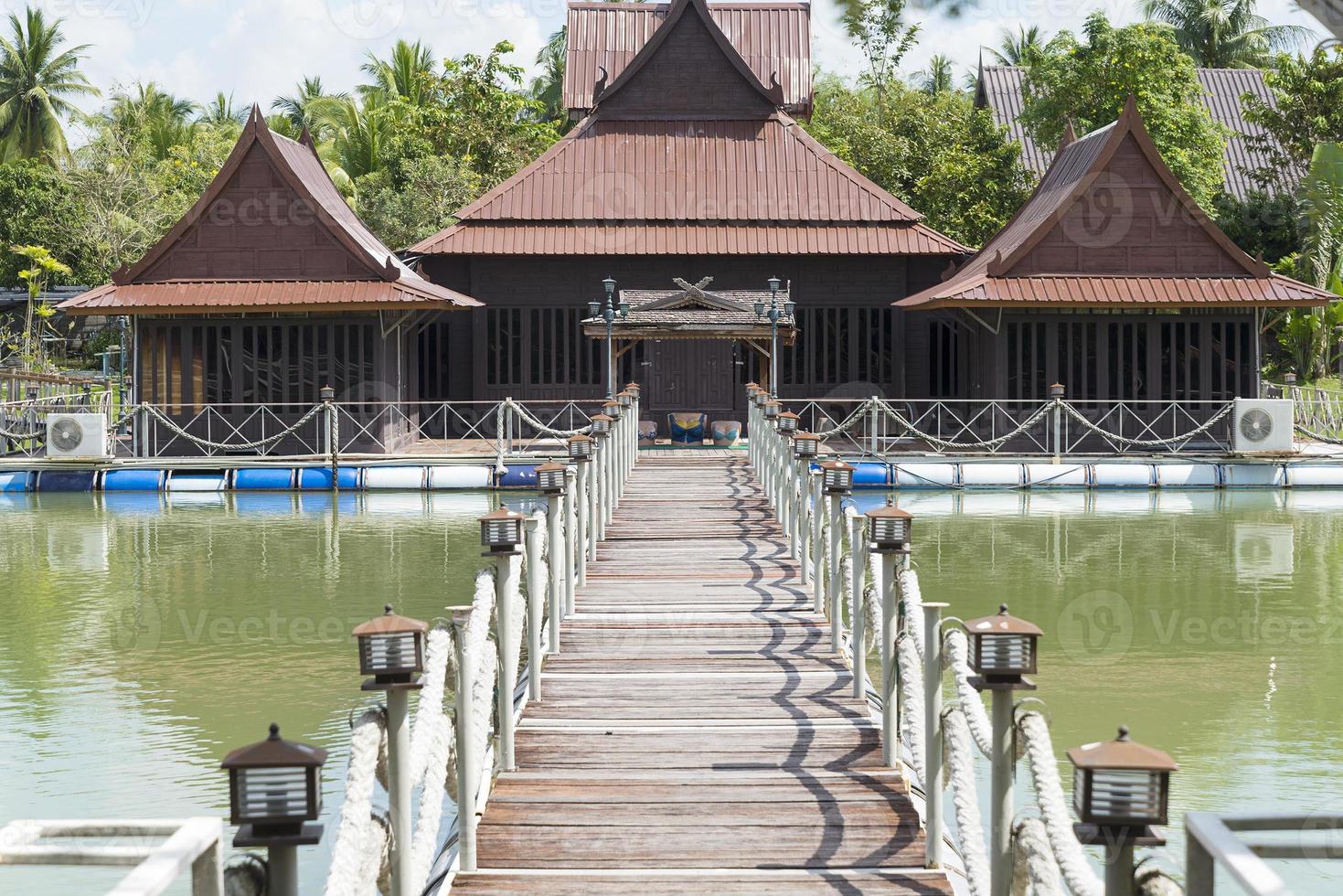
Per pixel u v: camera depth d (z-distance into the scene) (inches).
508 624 290.7
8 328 1663.4
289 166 1002.1
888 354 1138.7
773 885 242.7
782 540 564.1
